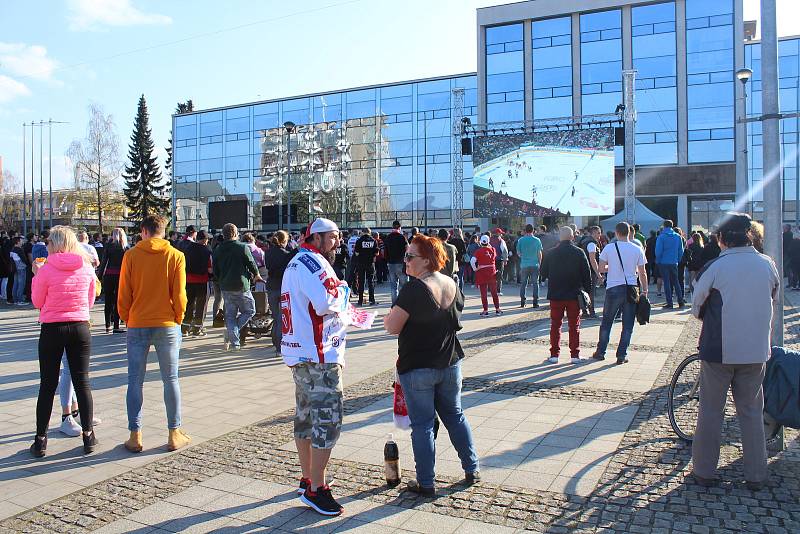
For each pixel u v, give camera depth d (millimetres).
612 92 32500
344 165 41594
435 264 4426
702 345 4457
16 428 6105
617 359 8594
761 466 4336
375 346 10281
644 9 31859
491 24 34562
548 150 26031
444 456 5121
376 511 4121
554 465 4859
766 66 5465
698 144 31172
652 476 4605
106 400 7113
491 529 3822
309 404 4266
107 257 11852
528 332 11422
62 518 4113
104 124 57031
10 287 17812
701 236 15297
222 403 6922
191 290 11523
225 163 45531
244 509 4207
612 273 8664
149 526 3979
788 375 4715
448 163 38500
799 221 32812
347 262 19078
